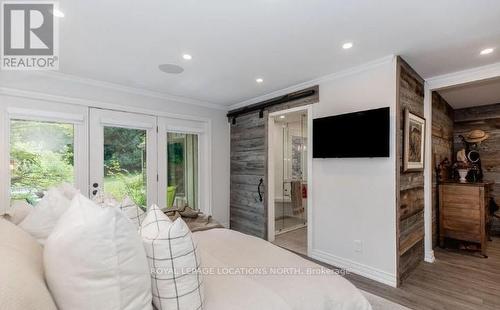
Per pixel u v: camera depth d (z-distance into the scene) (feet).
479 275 8.82
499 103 13.91
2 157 8.55
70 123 9.96
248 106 13.87
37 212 4.56
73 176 10.02
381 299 7.25
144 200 11.98
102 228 2.73
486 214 11.18
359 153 8.65
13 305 2.13
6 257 2.62
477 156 14.14
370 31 6.61
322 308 3.83
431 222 10.41
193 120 13.70
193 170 13.88
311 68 9.14
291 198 14.67
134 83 10.82
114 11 5.68
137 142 11.81
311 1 5.37
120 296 2.77
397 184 8.02
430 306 6.93
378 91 8.46
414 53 7.91
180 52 7.84
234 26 6.36
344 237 9.34
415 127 9.18
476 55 8.04
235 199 14.73
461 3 5.42
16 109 8.77
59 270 2.69
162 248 3.21
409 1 5.37
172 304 3.18
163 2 5.38
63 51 7.70
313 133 10.24
